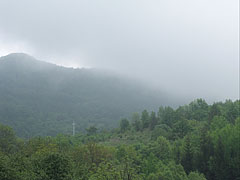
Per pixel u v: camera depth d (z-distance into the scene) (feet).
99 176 90.17
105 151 167.94
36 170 90.99
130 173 89.20
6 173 78.74
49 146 154.81
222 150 190.90
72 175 95.04
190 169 197.57
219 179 181.68
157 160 184.03
